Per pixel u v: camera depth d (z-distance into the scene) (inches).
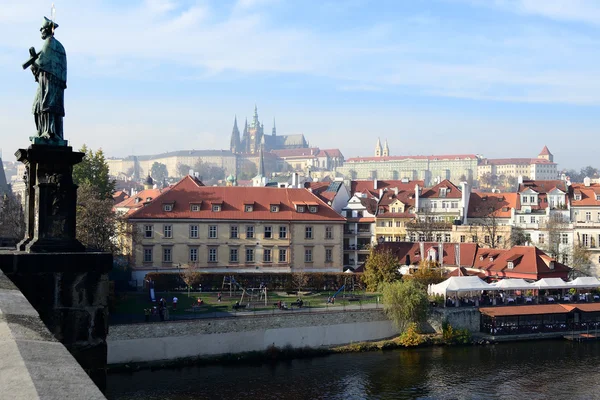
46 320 917.2
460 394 2812.5
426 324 3890.3
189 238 4626.0
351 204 6259.8
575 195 6417.3
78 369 358.6
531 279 4530.0
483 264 4953.3
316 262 4817.9
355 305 3858.3
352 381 2984.7
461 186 6471.5
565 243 5777.6
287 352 3385.8
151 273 4303.6
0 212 5002.5
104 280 948.0
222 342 3277.6
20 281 906.1
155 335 3117.6
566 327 4033.0
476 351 3597.4
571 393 2844.5
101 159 5334.6
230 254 4690.0
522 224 6259.8
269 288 4507.9
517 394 2817.4
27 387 321.1
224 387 2837.1
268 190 4975.4
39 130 1002.1
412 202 6476.4
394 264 4532.5
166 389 2770.7
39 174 984.3
